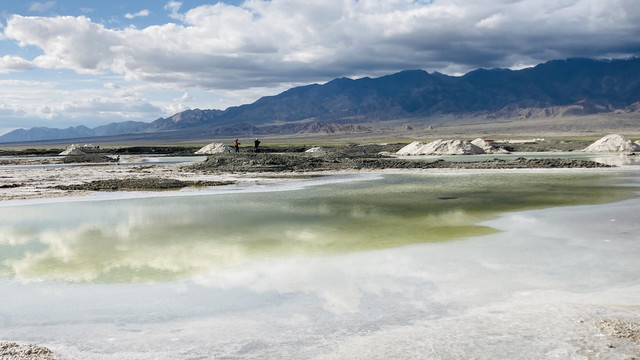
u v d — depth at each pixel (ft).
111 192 90.27
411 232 47.67
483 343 20.88
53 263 37.29
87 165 192.03
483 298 27.14
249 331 23.20
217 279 32.22
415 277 31.71
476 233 46.52
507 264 34.50
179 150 319.06
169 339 22.52
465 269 33.37
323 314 25.21
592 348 20.02
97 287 31.01
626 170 125.90
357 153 243.60
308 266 35.06
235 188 96.12
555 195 76.33
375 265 34.99
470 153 229.04
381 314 24.99
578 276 31.09
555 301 26.23
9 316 26.20
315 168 148.56
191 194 85.81
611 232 45.24
